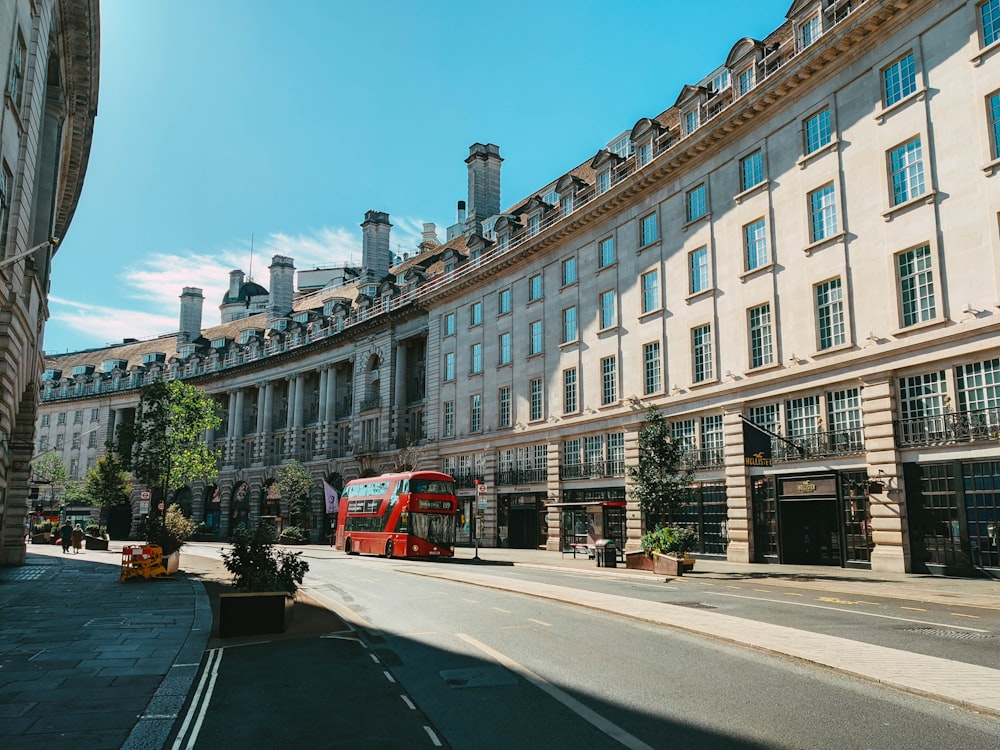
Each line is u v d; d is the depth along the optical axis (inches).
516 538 1740.9
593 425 1513.3
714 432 1236.5
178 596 746.2
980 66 871.1
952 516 854.5
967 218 869.8
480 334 1932.8
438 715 306.0
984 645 428.8
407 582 882.8
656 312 1375.5
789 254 1112.8
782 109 1146.0
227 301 4101.9
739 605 617.0
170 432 1809.8
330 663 414.3
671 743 263.1
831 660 377.1
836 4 1063.0
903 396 931.3
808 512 1077.1
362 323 2431.1
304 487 2459.4
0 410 777.6
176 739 275.9
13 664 411.2
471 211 2293.3
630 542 1347.2
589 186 1620.3
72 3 943.0
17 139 773.9
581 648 438.0
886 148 976.9
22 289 812.0
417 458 2089.1
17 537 1210.6
